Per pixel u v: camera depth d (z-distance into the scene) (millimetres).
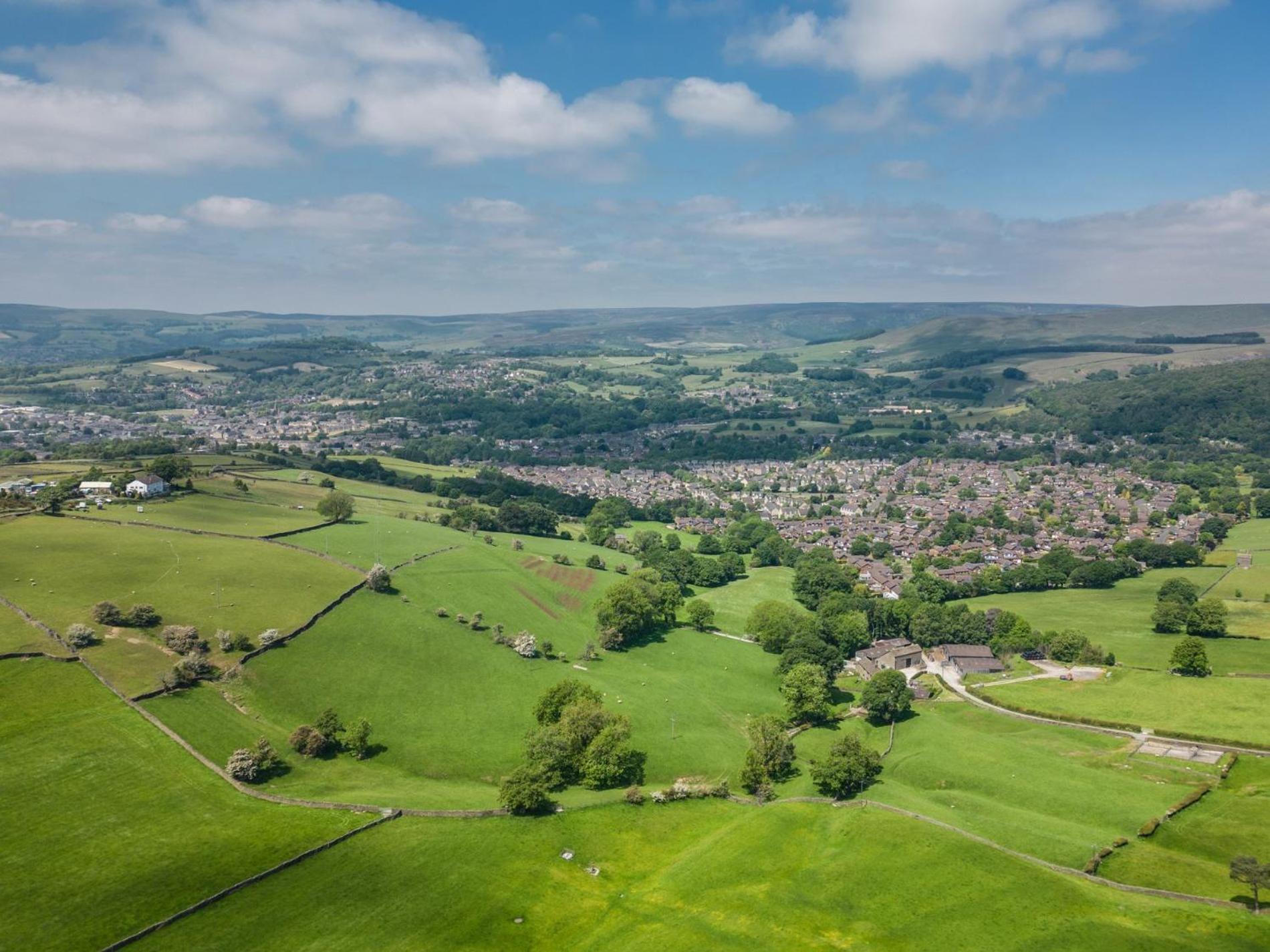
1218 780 141750
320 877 106562
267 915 98875
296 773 133750
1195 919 98250
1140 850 117625
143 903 98625
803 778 148750
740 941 98625
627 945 98375
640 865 118500
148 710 138750
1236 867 102312
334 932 97188
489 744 154500
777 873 113812
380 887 106000
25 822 109562
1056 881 106500
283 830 115500
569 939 100125
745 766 150625
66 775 120125
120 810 115438
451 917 101812
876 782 145250
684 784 142125
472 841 118375
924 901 104375
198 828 114125
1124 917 99000
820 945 97500
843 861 114688
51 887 99375
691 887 110875
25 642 150875
